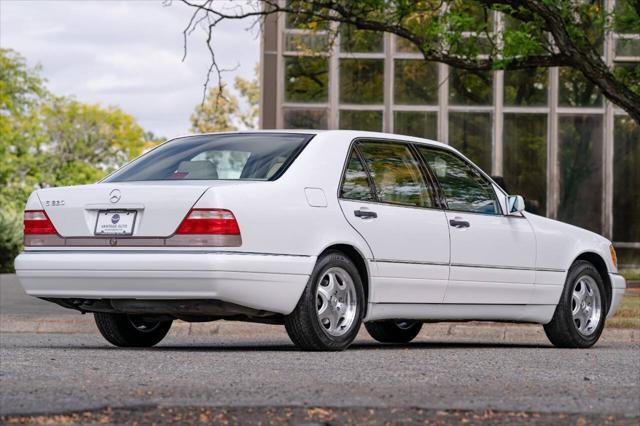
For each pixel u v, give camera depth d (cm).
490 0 2158
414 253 1080
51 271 992
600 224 3384
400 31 2206
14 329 1478
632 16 2283
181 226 948
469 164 1190
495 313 1164
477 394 697
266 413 604
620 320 1510
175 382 741
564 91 3384
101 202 984
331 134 1062
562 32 2088
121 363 864
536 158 3384
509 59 2094
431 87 3359
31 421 577
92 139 8744
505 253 1165
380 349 1084
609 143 3378
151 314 1038
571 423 593
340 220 1017
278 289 966
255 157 1027
